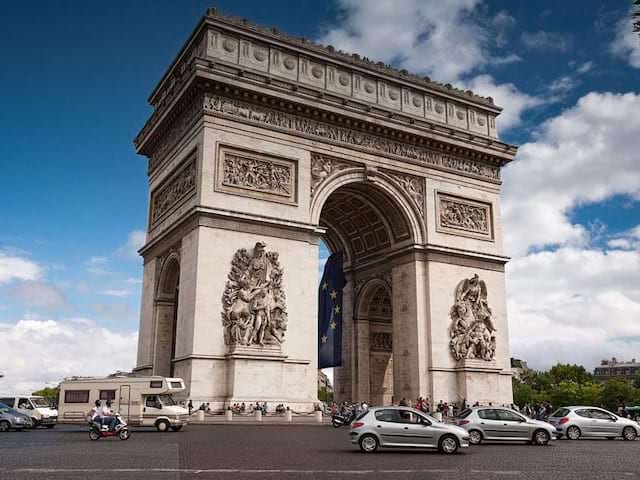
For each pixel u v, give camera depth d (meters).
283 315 68.31
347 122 78.12
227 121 70.31
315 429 58.22
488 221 87.62
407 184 82.12
